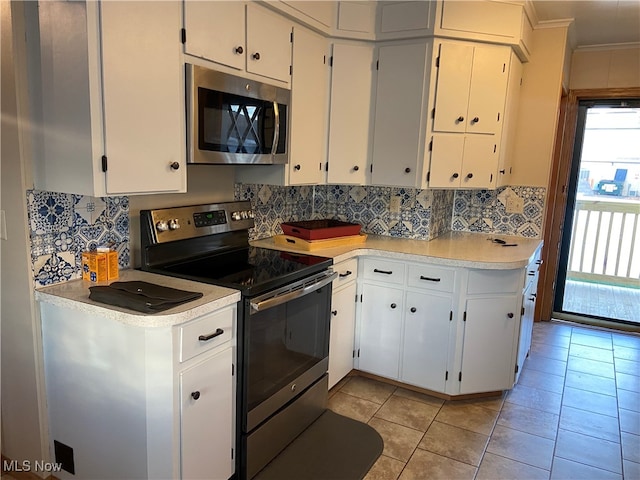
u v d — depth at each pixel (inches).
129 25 64.6
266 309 79.5
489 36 109.6
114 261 78.0
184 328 64.5
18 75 66.4
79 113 62.6
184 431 66.7
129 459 69.2
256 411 79.7
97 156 62.9
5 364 78.7
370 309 115.0
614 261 191.2
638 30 130.9
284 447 89.7
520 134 134.9
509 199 138.5
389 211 130.2
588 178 184.4
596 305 179.9
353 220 135.9
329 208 138.8
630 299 185.9
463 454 90.5
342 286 108.2
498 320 107.6
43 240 72.0
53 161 67.2
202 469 71.2
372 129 116.7
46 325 73.4
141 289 69.5
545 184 133.6
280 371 85.6
